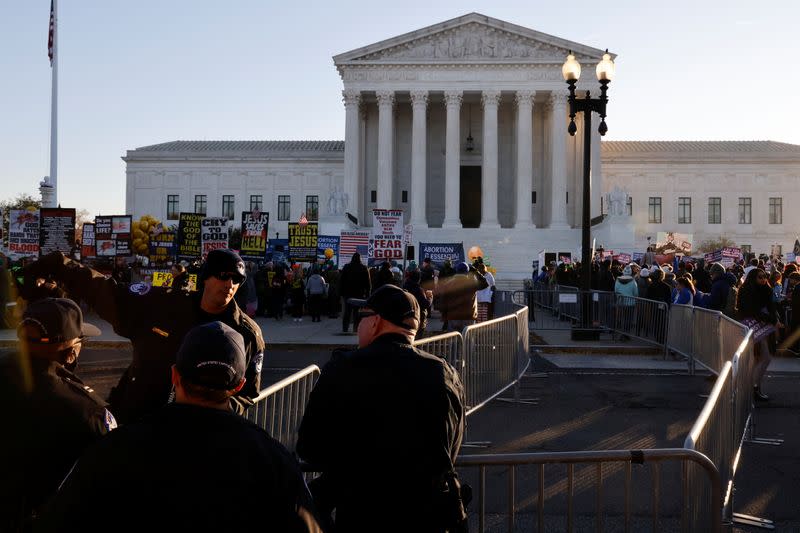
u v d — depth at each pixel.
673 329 18.11
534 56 68.69
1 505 3.86
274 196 92.69
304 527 3.17
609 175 92.31
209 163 93.19
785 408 13.33
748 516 7.66
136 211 93.50
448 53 68.88
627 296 21.56
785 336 20.84
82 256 32.41
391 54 69.12
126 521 2.95
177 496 2.95
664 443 10.38
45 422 3.90
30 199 102.56
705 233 91.56
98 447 3.07
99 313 5.62
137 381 5.44
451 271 20.16
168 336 5.45
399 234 28.84
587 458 5.08
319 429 4.36
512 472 5.15
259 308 32.38
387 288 4.67
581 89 68.06
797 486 8.75
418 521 4.25
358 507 4.29
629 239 61.53
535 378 16.08
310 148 95.00
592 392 14.46
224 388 3.20
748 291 13.88
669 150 93.12
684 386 15.23
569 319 24.72
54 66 37.09
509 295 25.98
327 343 21.05
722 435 7.01
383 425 4.27
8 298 24.02
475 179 76.88
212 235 27.20
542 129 75.06
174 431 3.07
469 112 76.25
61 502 2.98
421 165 68.19
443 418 4.33
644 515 7.46
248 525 3.00
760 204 91.69
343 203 62.72
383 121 68.50
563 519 7.34
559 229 66.31
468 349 11.14
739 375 9.01
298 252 31.98
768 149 94.00
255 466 3.07
